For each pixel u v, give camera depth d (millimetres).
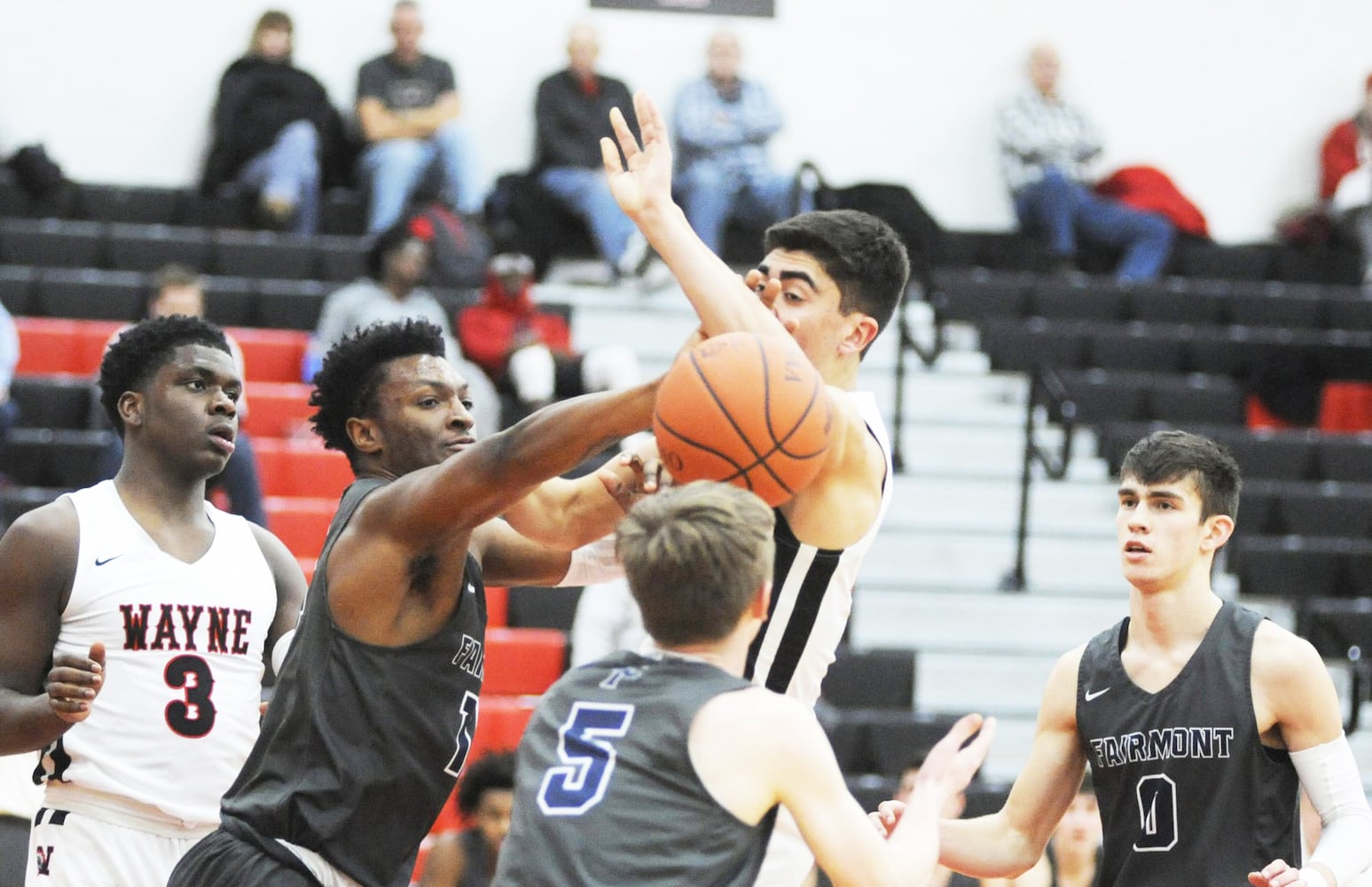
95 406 14180
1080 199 19328
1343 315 18609
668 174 4867
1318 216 20188
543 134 18297
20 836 7074
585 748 4266
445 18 19531
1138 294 18281
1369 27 20953
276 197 17422
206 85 19172
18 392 14344
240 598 6125
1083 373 16875
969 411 16703
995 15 20516
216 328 6348
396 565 4906
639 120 4930
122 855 5805
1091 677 5902
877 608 13844
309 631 5090
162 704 5910
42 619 5855
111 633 5898
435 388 5410
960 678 13422
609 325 17234
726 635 4316
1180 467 5762
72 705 5273
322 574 5074
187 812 5887
